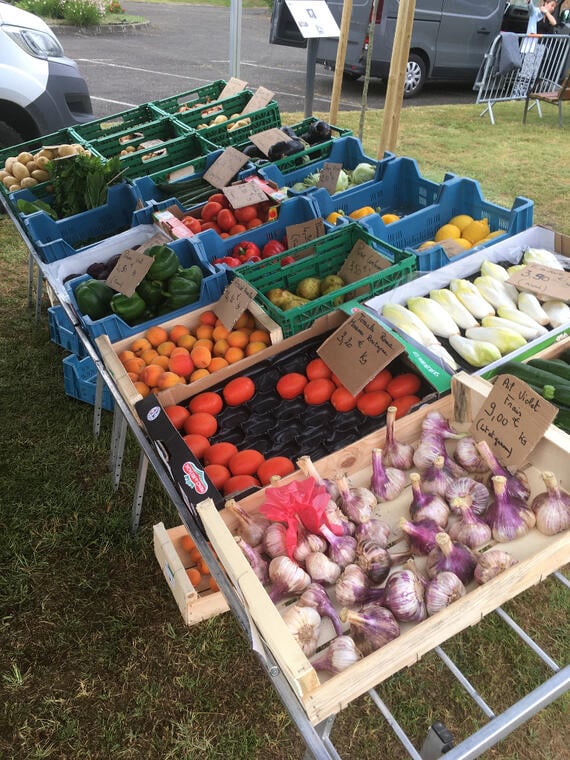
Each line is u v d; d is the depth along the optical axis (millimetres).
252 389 2230
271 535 1566
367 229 2889
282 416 2176
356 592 1451
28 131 5371
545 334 2223
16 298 4504
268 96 4820
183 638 2357
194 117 4930
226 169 3828
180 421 2143
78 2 14320
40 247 3195
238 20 5199
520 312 2338
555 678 1301
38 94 5223
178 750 2043
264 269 2754
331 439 2078
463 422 1929
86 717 2137
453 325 2330
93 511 2855
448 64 9414
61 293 2900
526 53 8516
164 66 11023
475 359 2203
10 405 3490
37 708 2158
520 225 3160
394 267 2545
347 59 8609
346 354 2076
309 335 2365
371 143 7184
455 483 1692
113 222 3744
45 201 3986
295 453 2061
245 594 1300
